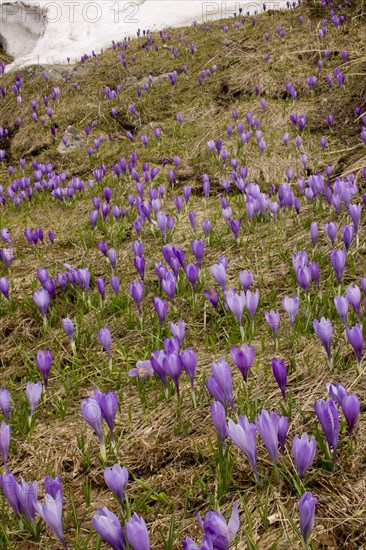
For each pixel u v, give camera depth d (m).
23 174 2.44
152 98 2.86
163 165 2.18
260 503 0.81
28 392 0.99
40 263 1.58
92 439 0.99
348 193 1.33
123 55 3.28
